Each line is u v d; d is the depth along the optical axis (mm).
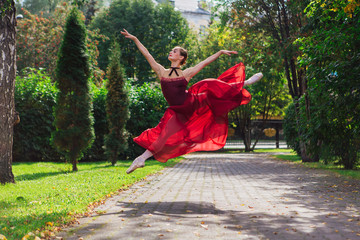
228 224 4859
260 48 21328
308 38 13656
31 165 14086
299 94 19938
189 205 6297
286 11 19406
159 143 6211
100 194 7098
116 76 15039
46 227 4465
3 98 8555
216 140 6785
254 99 32750
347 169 14547
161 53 37438
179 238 4141
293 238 4176
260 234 4344
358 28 11289
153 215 5391
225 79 6805
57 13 29703
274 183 9859
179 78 6164
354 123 12766
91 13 44750
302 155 18891
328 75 12406
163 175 11727
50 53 27516
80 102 12812
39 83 17578
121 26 36719
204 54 36438
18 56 27984
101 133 18922
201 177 11281
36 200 6410
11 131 8773
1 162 8492
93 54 26953
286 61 19438
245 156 25766
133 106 19328
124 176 10391
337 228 4676
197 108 6410
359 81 11656
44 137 17031
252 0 20172
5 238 3793
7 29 8703
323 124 13914
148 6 37688
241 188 8734
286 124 23391
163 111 20453
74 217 5145
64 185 8312
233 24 21953
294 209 5996
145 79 36438
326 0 12094
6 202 6125
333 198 7262
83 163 16797
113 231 4441
